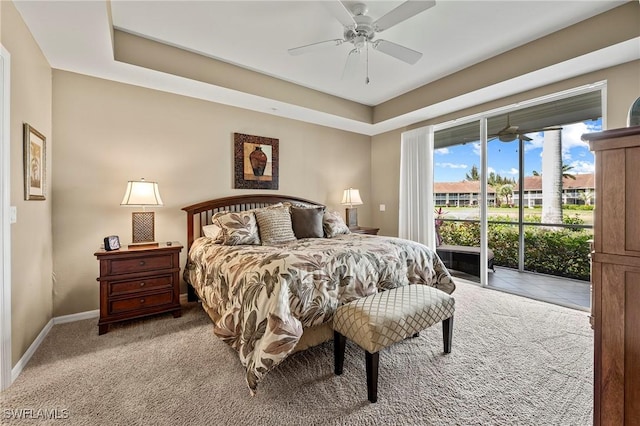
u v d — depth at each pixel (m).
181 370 1.83
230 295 1.97
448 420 1.39
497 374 1.77
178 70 2.79
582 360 1.93
